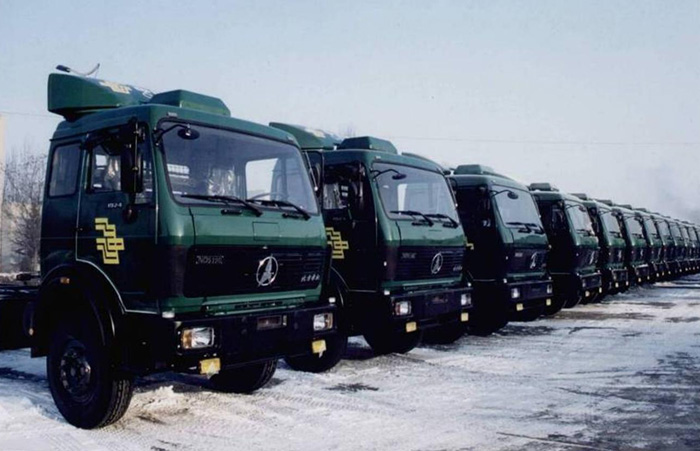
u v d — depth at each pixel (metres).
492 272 10.84
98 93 6.07
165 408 6.33
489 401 6.66
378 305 7.93
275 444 5.24
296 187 6.46
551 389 7.20
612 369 8.28
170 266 5.15
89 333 5.58
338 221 8.27
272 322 5.68
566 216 13.84
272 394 6.93
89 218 5.75
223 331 5.29
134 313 5.35
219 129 5.88
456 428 5.70
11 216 25.22
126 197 5.44
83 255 5.81
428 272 8.70
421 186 8.95
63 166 6.13
